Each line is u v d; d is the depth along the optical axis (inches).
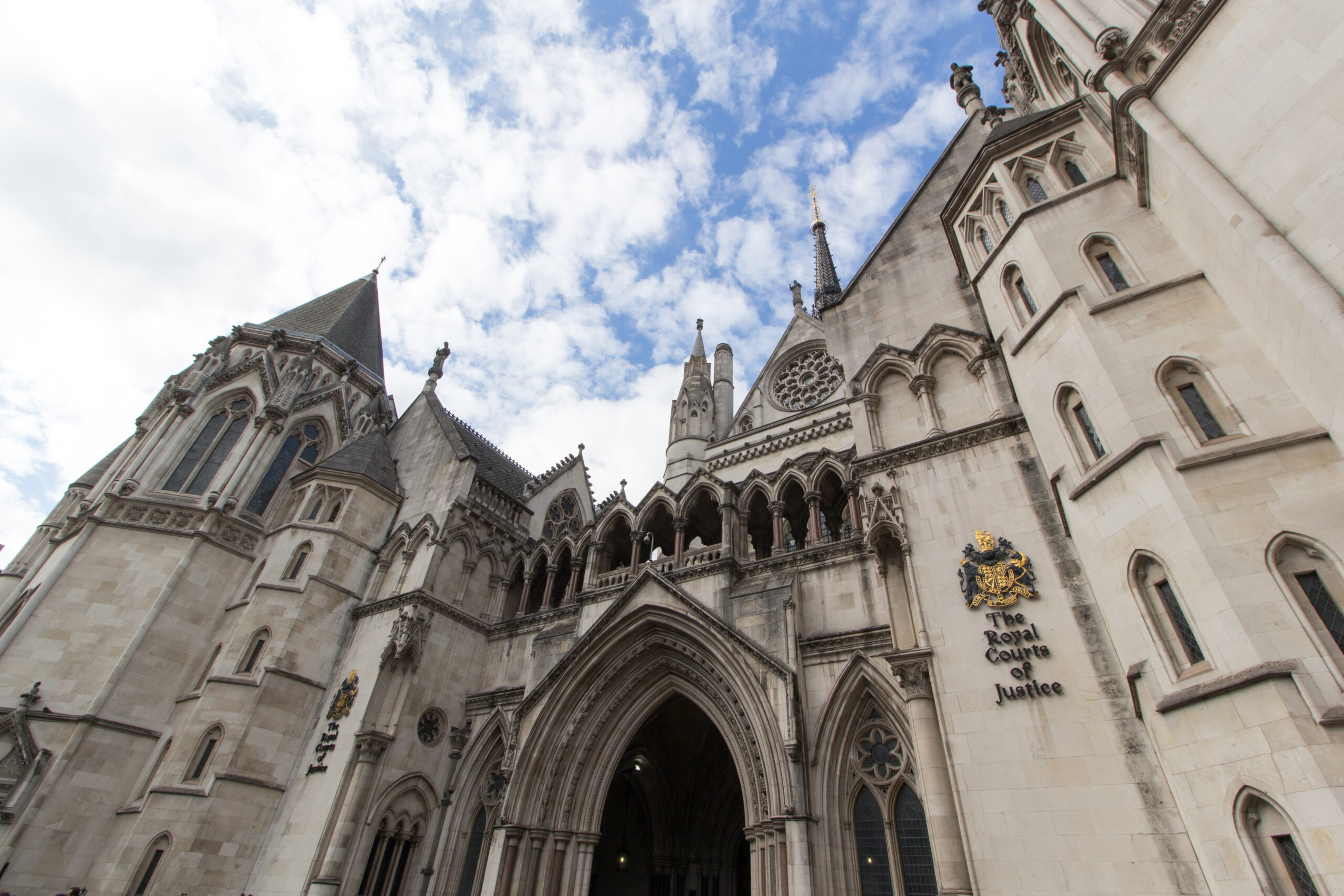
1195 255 591.2
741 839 1254.3
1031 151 804.6
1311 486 457.7
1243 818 427.8
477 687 1261.1
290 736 1152.8
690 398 1711.4
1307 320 449.7
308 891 936.3
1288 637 426.6
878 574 825.5
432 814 1103.0
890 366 946.1
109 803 1063.0
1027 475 741.3
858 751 777.6
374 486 1465.3
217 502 1352.1
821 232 2645.2
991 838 572.4
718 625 888.3
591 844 909.8
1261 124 494.3
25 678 1103.6
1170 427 536.1
